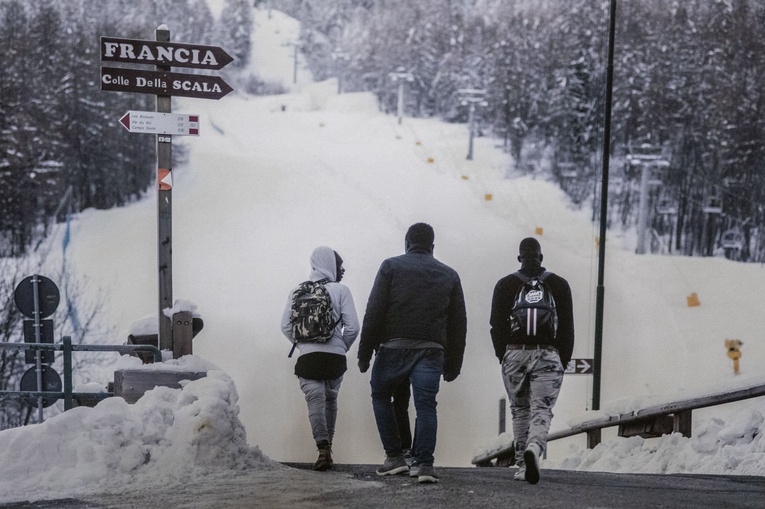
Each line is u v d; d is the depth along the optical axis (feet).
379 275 53.01
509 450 92.48
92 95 554.05
